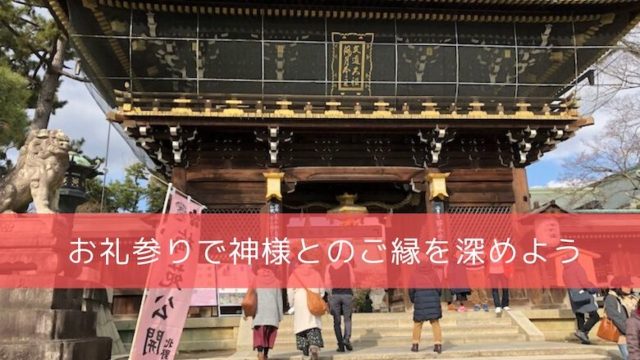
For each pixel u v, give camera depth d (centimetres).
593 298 1545
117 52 2169
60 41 2870
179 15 2094
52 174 1288
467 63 2247
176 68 2178
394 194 2505
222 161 2150
